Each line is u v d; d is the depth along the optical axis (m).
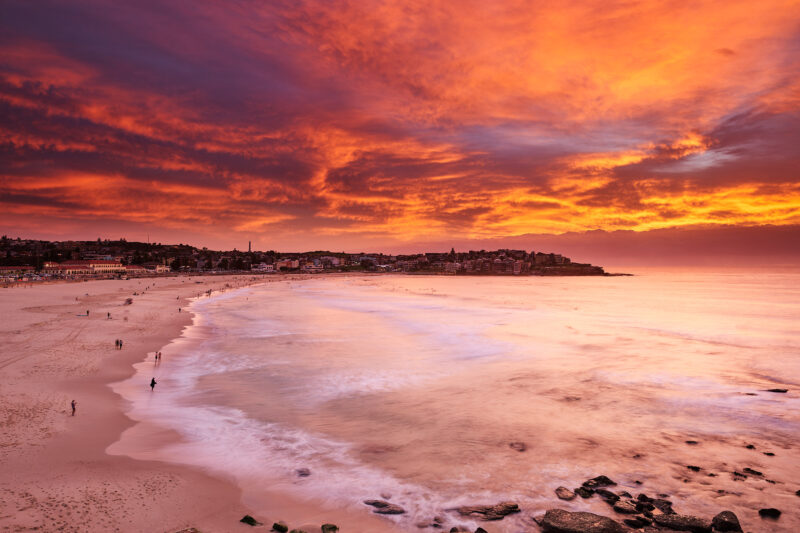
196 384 31.02
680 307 105.00
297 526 14.21
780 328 66.06
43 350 38.16
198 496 15.79
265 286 177.62
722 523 14.41
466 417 24.92
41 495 14.92
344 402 27.48
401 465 18.92
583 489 16.80
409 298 121.81
